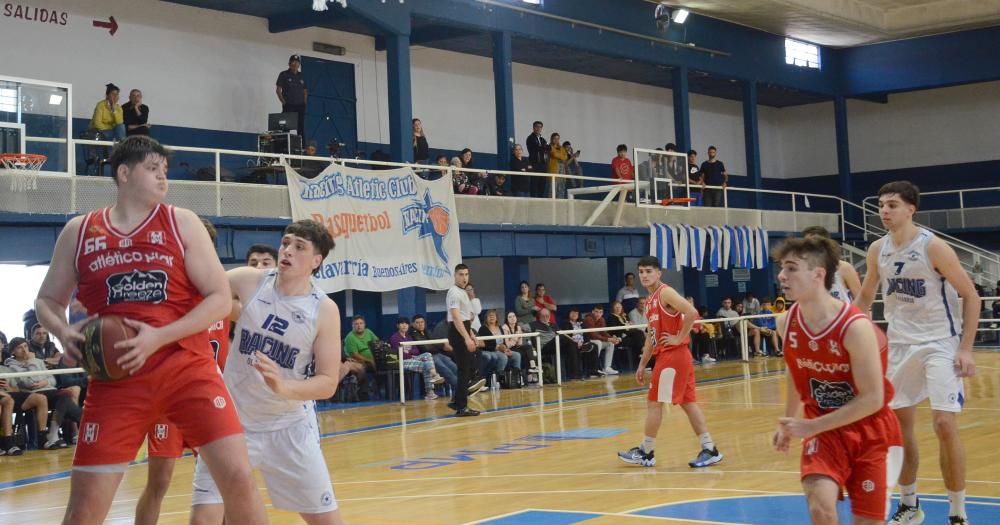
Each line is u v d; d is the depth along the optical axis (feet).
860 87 100.63
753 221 84.07
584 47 77.51
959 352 19.39
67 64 60.03
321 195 55.21
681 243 76.23
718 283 90.22
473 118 83.25
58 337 12.90
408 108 65.62
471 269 80.59
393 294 72.33
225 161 66.80
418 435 40.29
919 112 106.22
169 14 64.75
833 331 14.08
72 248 13.26
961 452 19.22
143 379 13.03
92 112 60.90
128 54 62.75
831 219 93.76
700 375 64.13
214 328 17.94
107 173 53.31
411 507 24.47
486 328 61.62
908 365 20.02
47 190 46.62
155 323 13.03
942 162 104.88
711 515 21.65
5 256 45.32
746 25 91.35
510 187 71.77
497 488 26.81
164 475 16.48
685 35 85.61
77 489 12.84
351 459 34.37
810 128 111.86
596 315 69.26
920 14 93.30
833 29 92.94
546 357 65.31
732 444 33.22
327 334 15.33
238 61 68.03
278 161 57.72
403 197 58.95
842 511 22.03
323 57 73.15
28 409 40.29
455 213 61.62
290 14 68.49
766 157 111.86
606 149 94.38
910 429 20.07
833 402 14.57
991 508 21.03
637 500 24.00
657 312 29.17
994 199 102.63
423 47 79.71
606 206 72.95
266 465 15.37
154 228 13.17
